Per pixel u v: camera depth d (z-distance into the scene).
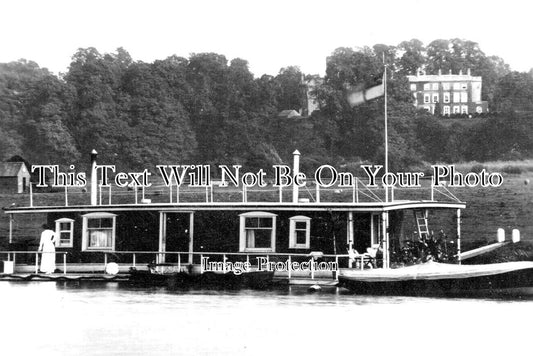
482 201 117.25
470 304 48.44
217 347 37.22
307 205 55.50
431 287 50.34
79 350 36.75
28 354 36.16
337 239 55.53
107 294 52.47
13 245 63.03
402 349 37.00
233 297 50.91
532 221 107.94
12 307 47.44
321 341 38.34
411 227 78.25
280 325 41.81
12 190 135.38
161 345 37.66
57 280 58.56
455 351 36.44
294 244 55.84
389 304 48.12
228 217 57.06
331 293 52.50
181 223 58.09
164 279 55.66
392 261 56.03
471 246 77.31
